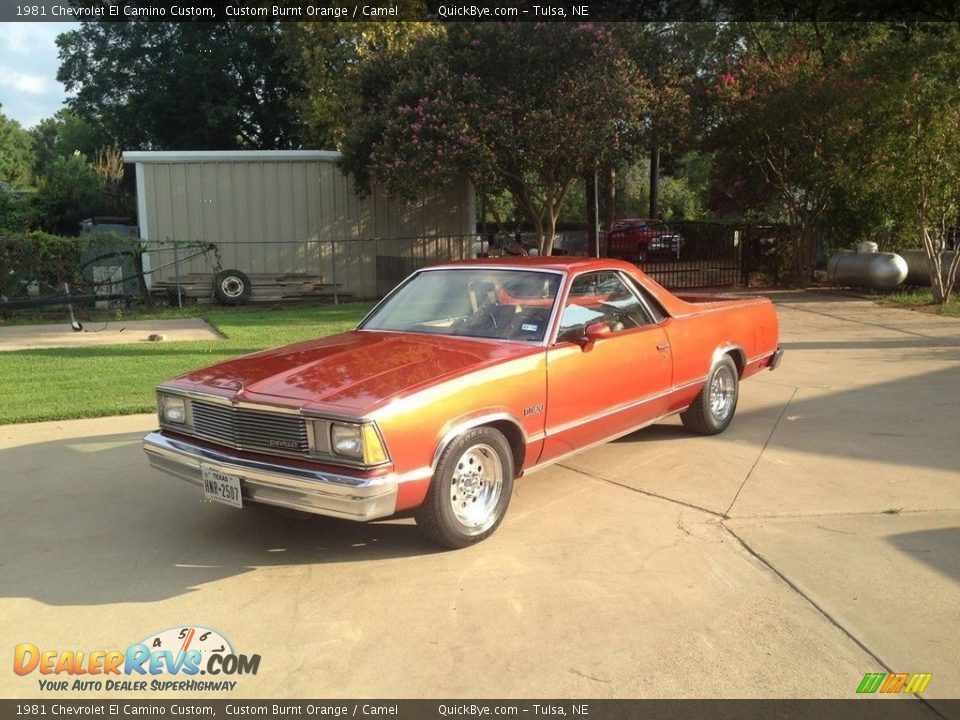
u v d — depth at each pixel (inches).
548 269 209.8
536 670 126.6
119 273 670.5
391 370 171.5
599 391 204.1
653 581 156.6
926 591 151.1
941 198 601.3
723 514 192.1
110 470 231.6
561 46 633.6
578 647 133.1
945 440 255.0
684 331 238.7
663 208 1836.9
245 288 725.9
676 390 236.2
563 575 159.9
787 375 367.9
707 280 831.7
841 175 690.8
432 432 160.4
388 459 153.0
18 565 167.6
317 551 173.9
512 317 201.9
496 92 644.7
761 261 839.7
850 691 120.6
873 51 641.6
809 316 585.0
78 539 181.5
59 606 149.6
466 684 123.4
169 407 181.0
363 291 803.4
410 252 813.9
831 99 675.4
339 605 148.9
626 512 194.2
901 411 295.3
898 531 180.2
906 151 596.7
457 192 821.9
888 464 230.4
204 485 169.0
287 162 767.7
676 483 215.5
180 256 741.9
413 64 687.1
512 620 142.3
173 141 1325.0
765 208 932.0
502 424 180.1
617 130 661.3
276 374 175.2
